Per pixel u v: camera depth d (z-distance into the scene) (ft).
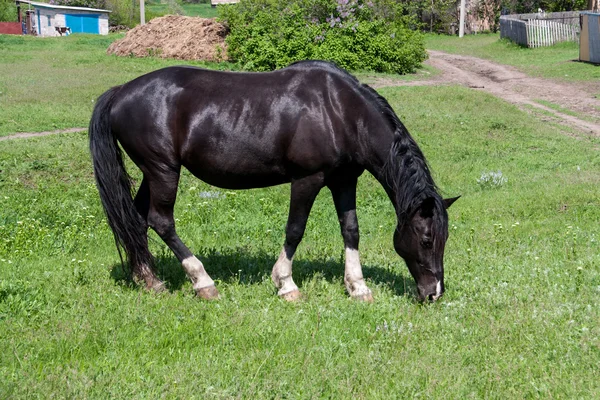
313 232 31.71
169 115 20.31
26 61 98.07
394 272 23.81
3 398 13.48
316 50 87.51
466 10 160.25
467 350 16.38
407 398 14.19
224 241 29.32
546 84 82.79
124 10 198.18
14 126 52.49
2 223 31.01
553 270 22.71
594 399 13.89
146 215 21.91
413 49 91.91
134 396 13.92
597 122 62.90
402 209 18.98
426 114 62.03
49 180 39.50
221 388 14.38
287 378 14.85
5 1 205.98
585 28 93.91
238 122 19.88
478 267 23.57
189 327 17.74
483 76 90.74
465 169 45.39
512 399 13.98
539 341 16.69
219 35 98.99
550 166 45.62
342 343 16.84
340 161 19.90
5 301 19.01
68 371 14.79
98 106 21.18
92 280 22.09
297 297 20.65
